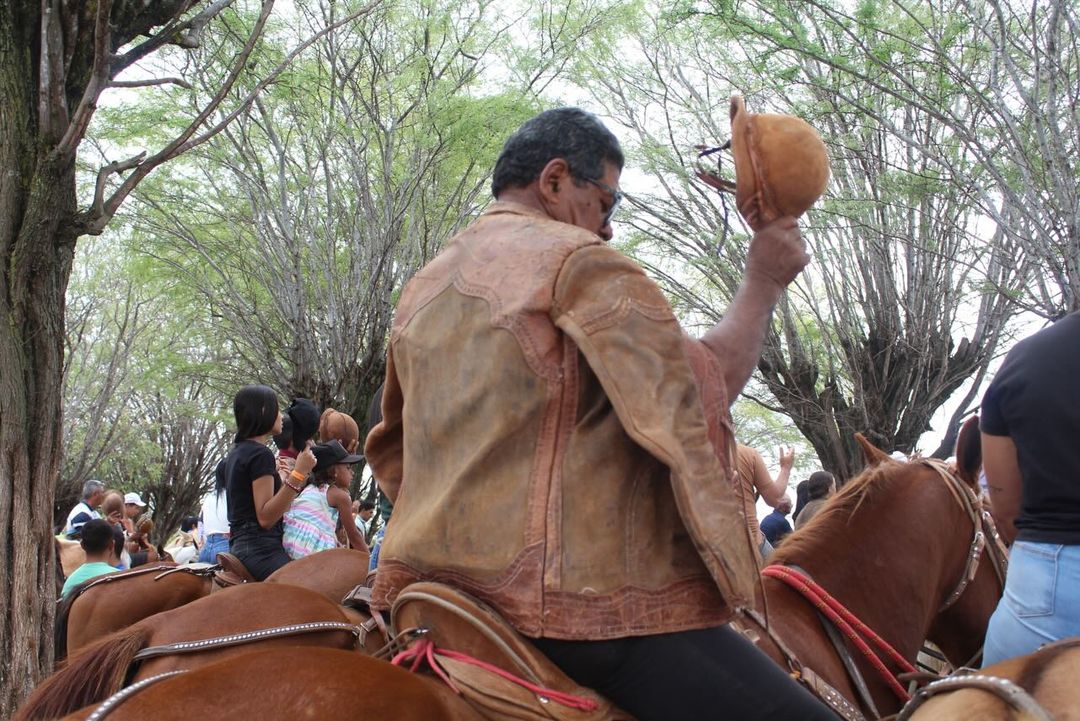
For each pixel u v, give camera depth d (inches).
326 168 689.0
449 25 677.9
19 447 225.1
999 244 515.2
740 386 97.8
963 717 76.0
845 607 131.3
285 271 710.5
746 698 87.3
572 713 84.0
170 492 1218.0
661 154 674.8
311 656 83.6
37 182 229.0
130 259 871.1
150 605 213.6
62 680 140.3
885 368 659.4
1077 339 104.7
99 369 1063.6
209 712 77.1
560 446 86.7
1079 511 103.1
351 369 690.2
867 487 139.3
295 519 236.5
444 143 670.5
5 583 221.0
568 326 85.2
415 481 94.7
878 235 580.4
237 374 860.6
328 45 663.8
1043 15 385.4
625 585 85.3
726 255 664.4
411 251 703.7
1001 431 110.3
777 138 97.4
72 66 242.4
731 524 85.2
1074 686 76.6
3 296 226.8
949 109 406.9
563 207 98.4
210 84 625.6
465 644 89.0
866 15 396.2
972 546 143.5
